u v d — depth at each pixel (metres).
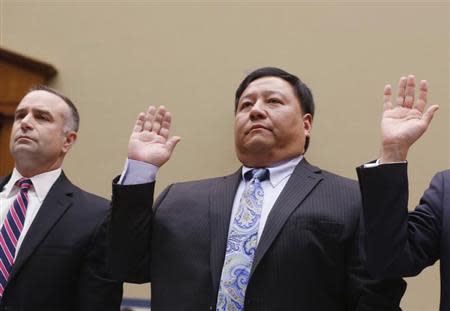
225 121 5.26
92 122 5.41
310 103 3.28
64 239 3.43
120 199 2.87
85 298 3.38
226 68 5.33
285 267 2.71
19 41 5.61
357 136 5.06
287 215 2.81
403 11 5.17
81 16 5.61
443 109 4.96
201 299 2.75
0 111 5.46
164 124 3.12
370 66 5.14
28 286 3.32
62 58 5.56
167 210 3.06
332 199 2.90
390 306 2.68
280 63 5.26
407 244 2.59
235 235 2.83
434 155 4.91
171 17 5.49
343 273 2.79
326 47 5.22
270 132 3.06
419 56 5.09
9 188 3.69
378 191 2.51
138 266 2.96
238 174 3.14
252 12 5.38
